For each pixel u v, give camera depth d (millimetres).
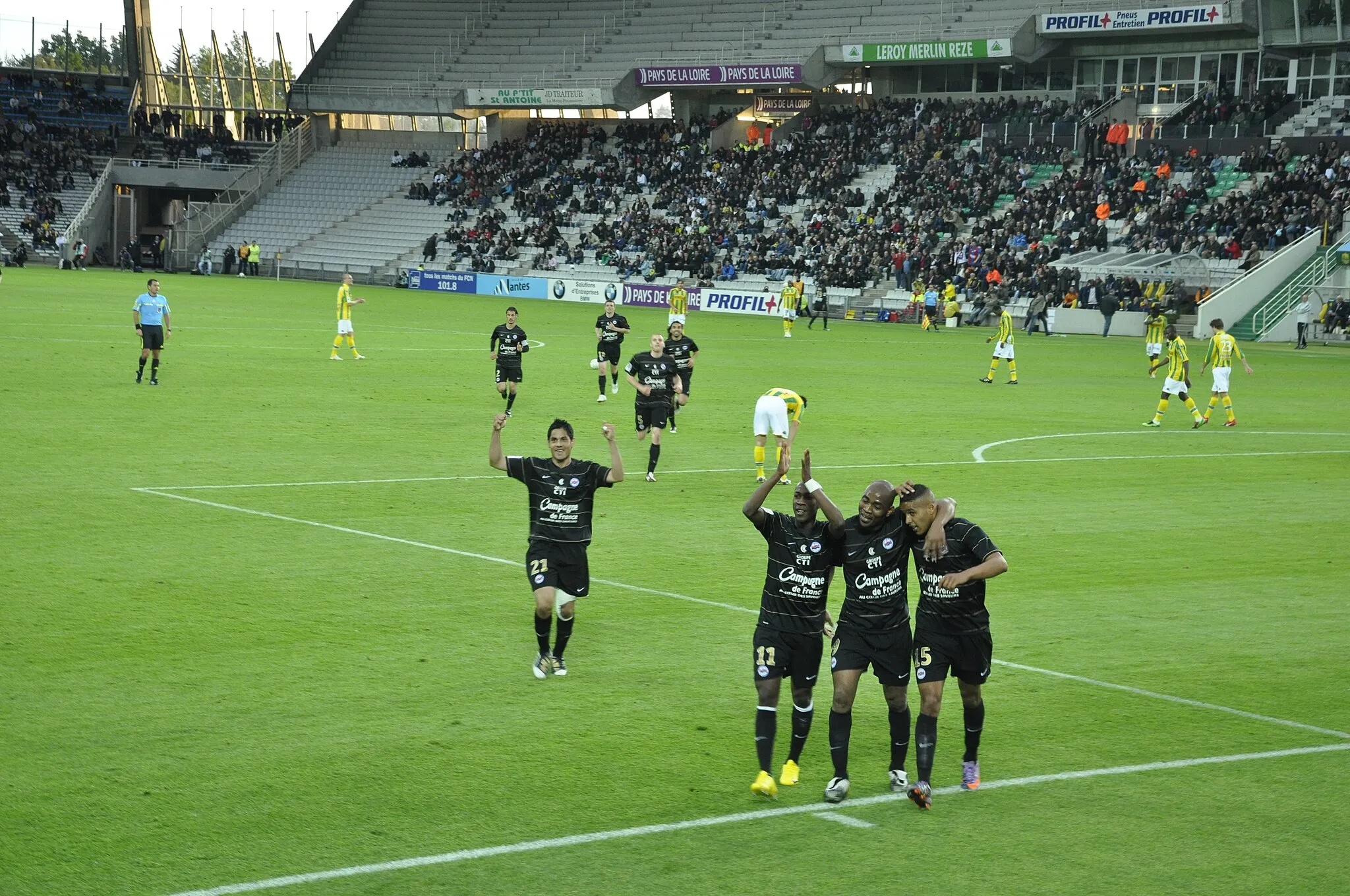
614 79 135125
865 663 13820
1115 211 101625
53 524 25219
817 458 36438
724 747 15227
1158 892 11812
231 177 143500
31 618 19234
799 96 133250
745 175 123312
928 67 127875
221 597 20766
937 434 41781
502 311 96062
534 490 17578
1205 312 89938
